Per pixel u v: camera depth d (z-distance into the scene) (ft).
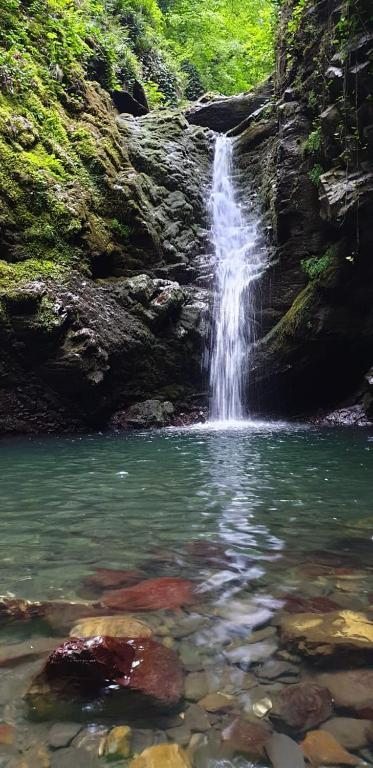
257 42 71.92
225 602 7.85
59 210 33.91
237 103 54.65
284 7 45.06
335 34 31.04
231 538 11.14
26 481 17.26
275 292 38.91
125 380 34.91
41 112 37.55
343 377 38.37
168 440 27.48
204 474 18.13
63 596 8.10
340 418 36.65
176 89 70.44
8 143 33.73
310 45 38.09
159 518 12.73
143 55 65.87
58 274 32.45
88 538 11.19
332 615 7.38
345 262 33.32
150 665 5.99
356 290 34.37
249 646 6.51
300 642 6.59
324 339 35.91
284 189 38.27
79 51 45.37
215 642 6.61
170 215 43.68
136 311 35.45
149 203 42.16
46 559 9.86
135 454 22.79
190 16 81.97
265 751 4.74
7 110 35.09
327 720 5.13
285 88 42.55
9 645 6.53
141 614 7.43
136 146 45.65
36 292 29.76
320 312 35.40
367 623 7.11
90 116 42.45
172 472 18.54
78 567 9.42
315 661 6.15
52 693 5.49
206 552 10.22
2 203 31.83
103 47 50.62
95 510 13.52
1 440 28.19
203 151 50.65
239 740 4.86
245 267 40.98
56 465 20.25
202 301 39.73
